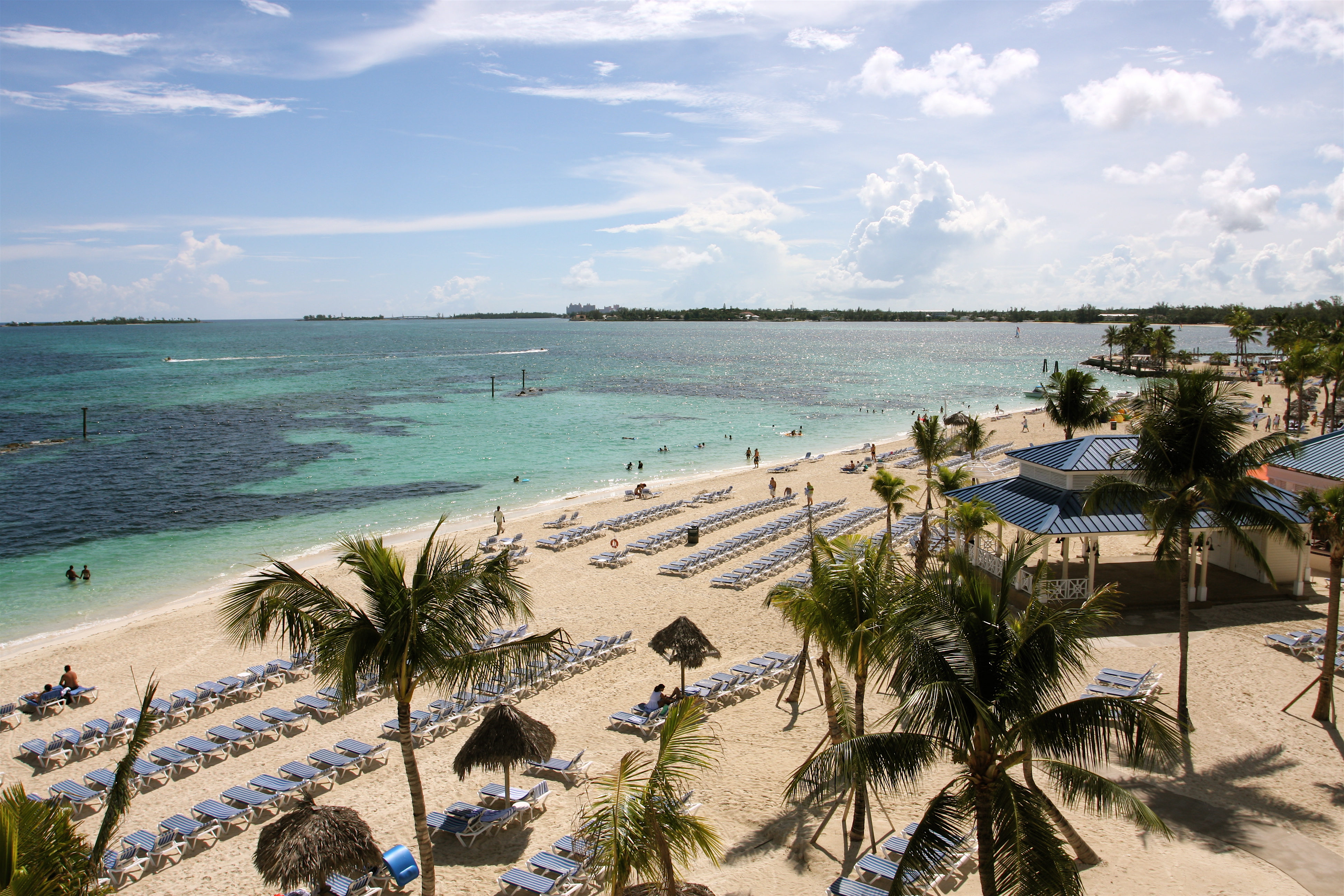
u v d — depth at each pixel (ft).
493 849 42.60
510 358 545.85
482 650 34.42
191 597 92.07
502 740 44.11
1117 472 74.74
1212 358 359.46
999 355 613.93
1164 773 47.29
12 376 384.27
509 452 191.83
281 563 32.76
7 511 133.49
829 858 40.37
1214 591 78.33
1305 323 357.61
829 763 29.27
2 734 58.34
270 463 176.76
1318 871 37.91
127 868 40.19
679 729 30.14
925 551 77.92
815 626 42.93
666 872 28.27
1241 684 58.70
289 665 67.36
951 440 99.96
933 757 29.01
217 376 388.78
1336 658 61.87
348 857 35.91
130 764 28.37
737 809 45.34
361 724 58.75
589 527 113.91
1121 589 79.51
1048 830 27.78
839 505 128.06
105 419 240.53
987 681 29.48
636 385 360.07
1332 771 47.03
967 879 38.83
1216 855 39.42
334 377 388.57
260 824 45.78
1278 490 52.34
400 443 203.72
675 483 157.58
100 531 121.29
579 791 48.39
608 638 70.69
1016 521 76.84
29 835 25.27
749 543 106.11
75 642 76.59
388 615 32.42
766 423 240.94
